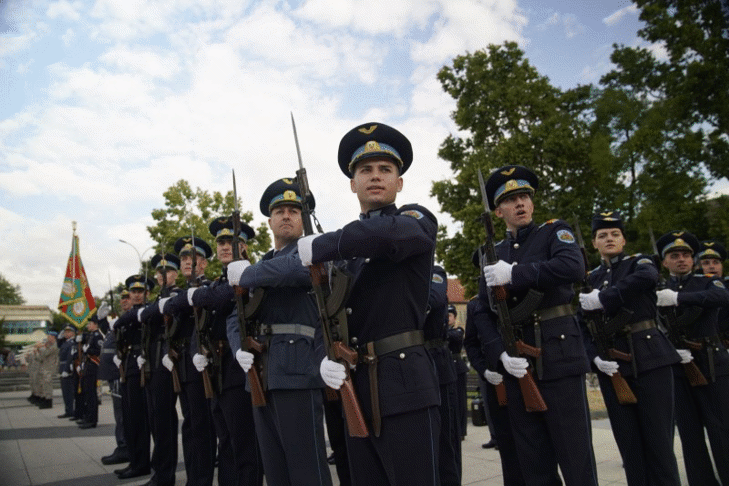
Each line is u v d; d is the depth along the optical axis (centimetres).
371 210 270
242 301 372
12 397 2047
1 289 7750
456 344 719
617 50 2112
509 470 430
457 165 2272
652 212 1914
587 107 2248
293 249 389
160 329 553
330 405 465
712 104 1844
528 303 329
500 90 2181
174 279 635
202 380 484
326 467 351
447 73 2339
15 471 641
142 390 610
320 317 245
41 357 1565
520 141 2088
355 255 229
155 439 538
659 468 384
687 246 509
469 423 959
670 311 461
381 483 232
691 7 1820
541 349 323
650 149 1991
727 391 439
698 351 449
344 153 281
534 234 363
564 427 315
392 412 221
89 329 1155
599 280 447
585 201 2098
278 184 419
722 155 1916
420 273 239
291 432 341
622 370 398
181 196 2362
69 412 1276
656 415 386
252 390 356
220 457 453
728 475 432
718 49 1784
